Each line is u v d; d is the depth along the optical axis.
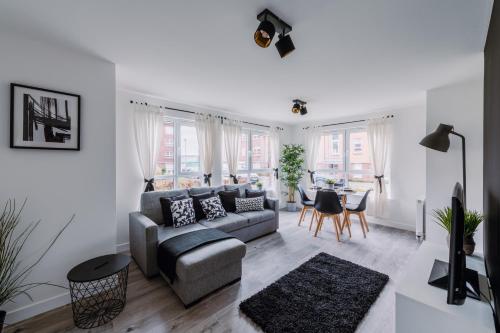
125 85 2.85
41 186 1.80
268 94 3.21
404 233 3.78
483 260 1.61
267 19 1.45
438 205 2.78
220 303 1.94
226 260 2.11
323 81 2.69
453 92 2.73
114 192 2.19
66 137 1.89
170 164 3.64
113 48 1.91
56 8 1.40
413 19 1.50
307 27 1.59
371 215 4.37
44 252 1.82
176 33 1.69
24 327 1.65
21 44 1.71
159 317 1.76
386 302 1.96
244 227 3.30
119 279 1.96
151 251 2.30
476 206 2.53
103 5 1.37
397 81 2.66
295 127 5.79
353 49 1.91
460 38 1.72
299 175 5.29
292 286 2.15
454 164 2.69
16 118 1.68
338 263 2.64
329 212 3.47
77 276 1.63
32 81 1.75
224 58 2.10
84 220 2.01
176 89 3.01
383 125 4.14
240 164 4.81
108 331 1.62
